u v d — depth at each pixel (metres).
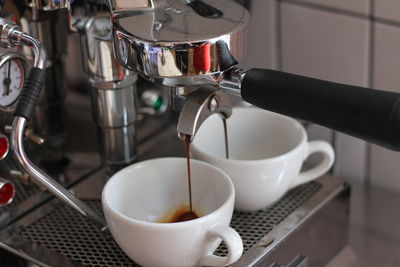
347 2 0.62
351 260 0.61
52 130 0.61
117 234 0.48
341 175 0.71
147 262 0.48
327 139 0.68
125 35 0.44
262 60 0.71
